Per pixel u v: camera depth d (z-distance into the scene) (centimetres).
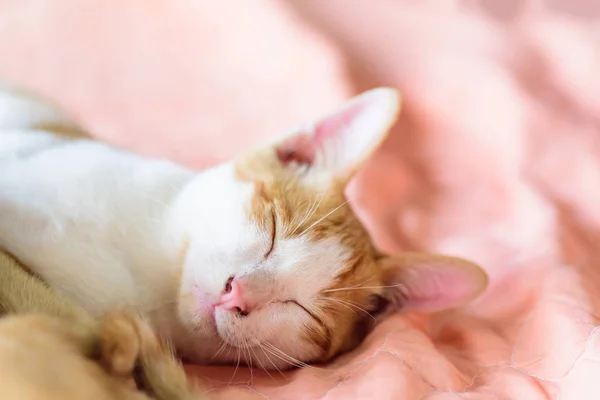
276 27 62
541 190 56
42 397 29
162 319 41
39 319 33
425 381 38
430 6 66
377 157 59
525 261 50
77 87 59
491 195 58
